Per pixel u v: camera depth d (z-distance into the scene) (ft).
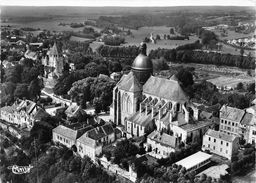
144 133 434.30
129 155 396.57
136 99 470.80
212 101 462.60
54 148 419.95
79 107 474.49
